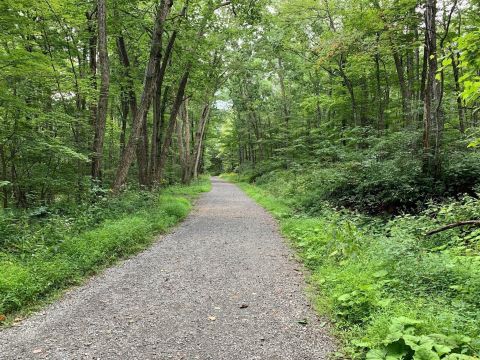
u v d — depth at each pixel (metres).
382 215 11.70
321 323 4.36
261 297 5.24
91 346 3.78
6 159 11.58
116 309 4.80
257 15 16.19
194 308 4.83
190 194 23.72
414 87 19.19
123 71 16.22
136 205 11.80
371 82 22.08
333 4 20.50
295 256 7.72
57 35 13.58
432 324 3.58
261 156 41.81
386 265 5.46
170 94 23.53
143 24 14.85
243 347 3.76
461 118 15.43
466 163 10.77
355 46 16.56
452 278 4.83
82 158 10.39
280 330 4.16
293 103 34.56
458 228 7.63
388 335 3.29
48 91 12.58
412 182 11.23
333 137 25.09
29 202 12.20
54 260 6.17
